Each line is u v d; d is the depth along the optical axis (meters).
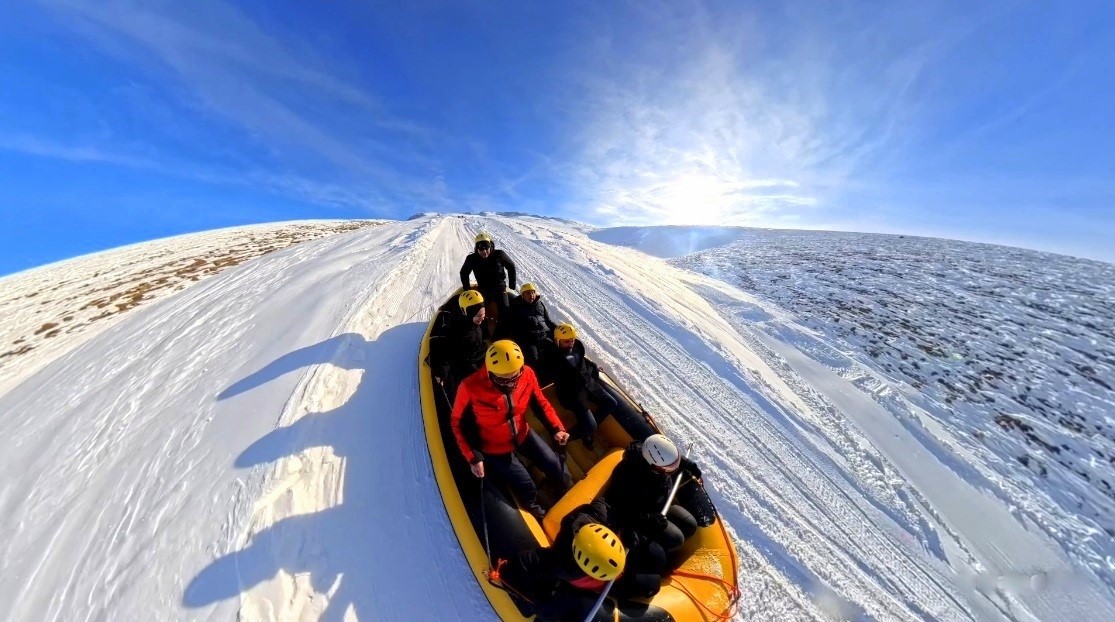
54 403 4.71
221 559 2.80
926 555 3.94
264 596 2.61
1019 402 7.04
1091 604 3.81
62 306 11.73
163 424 4.13
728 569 2.88
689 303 9.29
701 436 4.88
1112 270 15.26
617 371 5.88
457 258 10.20
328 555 2.90
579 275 9.94
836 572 3.51
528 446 3.27
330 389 4.49
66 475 3.60
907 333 9.22
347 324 5.89
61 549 2.93
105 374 5.21
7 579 2.74
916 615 3.33
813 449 5.06
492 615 2.73
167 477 3.47
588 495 3.13
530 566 2.54
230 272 9.42
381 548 3.01
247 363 5.10
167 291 11.91
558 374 4.03
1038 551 4.29
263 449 3.67
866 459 5.10
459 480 3.11
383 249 10.91
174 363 5.30
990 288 12.91
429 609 2.72
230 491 3.28
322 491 3.33
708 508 3.12
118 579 2.70
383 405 4.36
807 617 3.12
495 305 5.59
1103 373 8.13
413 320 6.39
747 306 9.76
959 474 5.23
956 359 8.28
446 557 3.01
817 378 6.96
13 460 3.84
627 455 2.81
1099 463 5.81
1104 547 4.45
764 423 5.34
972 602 3.60
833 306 10.55
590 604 2.30
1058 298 12.15
